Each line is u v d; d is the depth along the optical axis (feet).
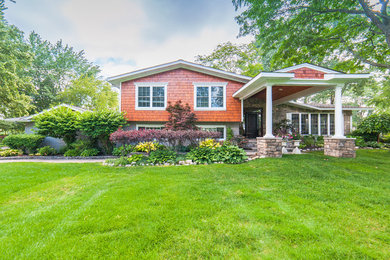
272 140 24.02
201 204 9.87
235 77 34.42
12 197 11.37
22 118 38.09
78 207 9.65
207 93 34.63
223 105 34.58
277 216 8.48
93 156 29.09
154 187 12.79
